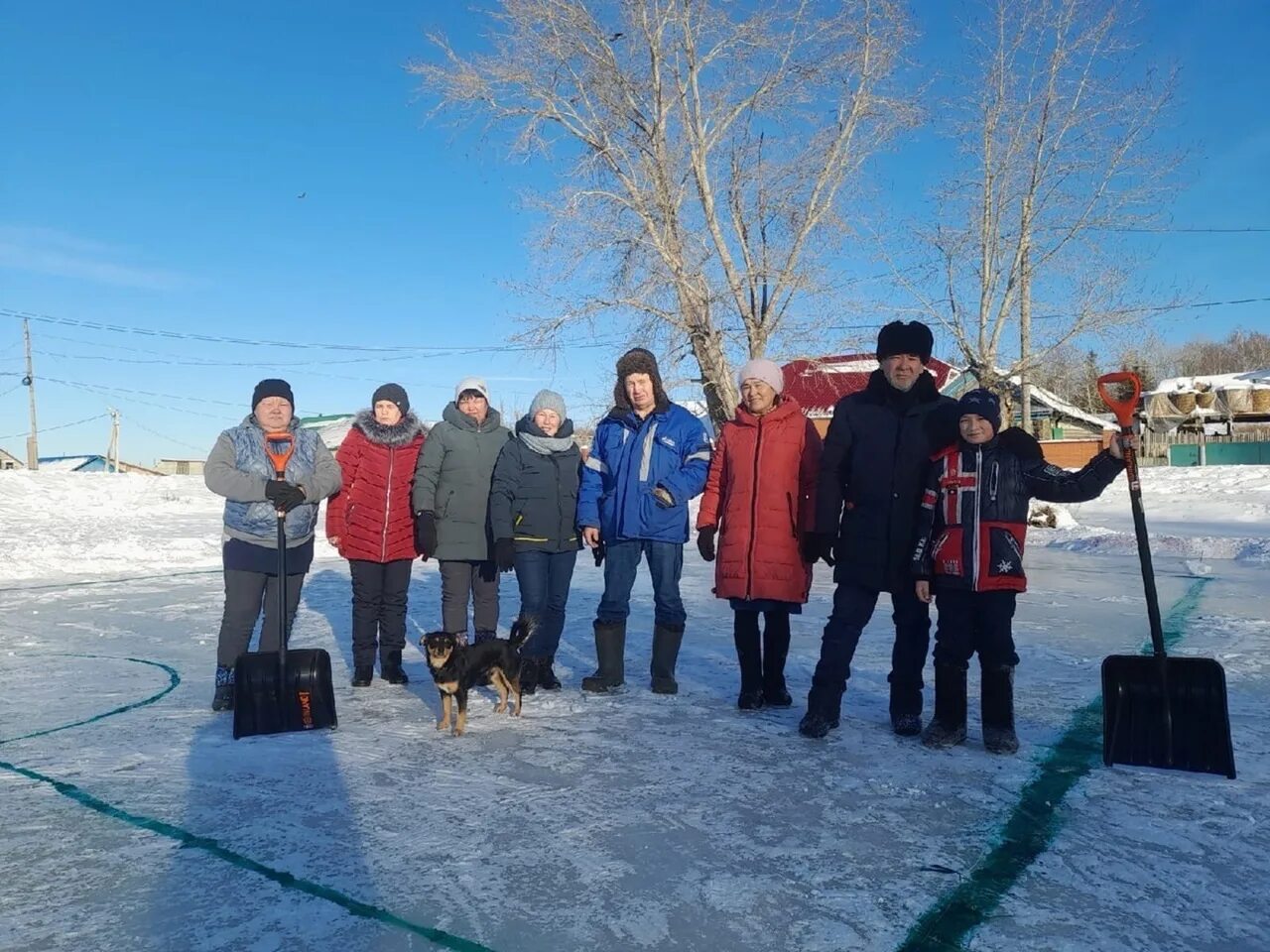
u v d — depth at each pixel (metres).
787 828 3.35
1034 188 19.12
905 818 3.43
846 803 3.59
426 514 5.57
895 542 4.46
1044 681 5.66
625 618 5.55
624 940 2.58
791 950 2.52
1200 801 3.60
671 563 5.36
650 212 19.70
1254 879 2.94
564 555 5.60
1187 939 2.57
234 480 5.00
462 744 4.43
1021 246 19.31
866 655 6.51
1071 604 8.86
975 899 2.80
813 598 9.70
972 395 4.24
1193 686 4.00
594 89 19.66
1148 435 40.84
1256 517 20.97
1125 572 11.48
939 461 4.36
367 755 4.26
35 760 4.23
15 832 3.35
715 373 19.77
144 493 31.38
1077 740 4.43
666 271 19.31
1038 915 2.70
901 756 4.19
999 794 3.68
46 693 5.64
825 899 2.80
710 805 3.57
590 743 4.41
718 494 5.14
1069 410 36.28
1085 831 3.31
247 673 4.64
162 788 3.81
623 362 5.42
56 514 25.91
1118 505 24.59
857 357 20.19
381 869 3.03
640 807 3.56
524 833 3.31
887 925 2.65
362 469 5.74
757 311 19.88
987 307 19.67
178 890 2.89
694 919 2.69
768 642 5.12
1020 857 3.10
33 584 11.58
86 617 8.87
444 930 2.63
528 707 5.14
